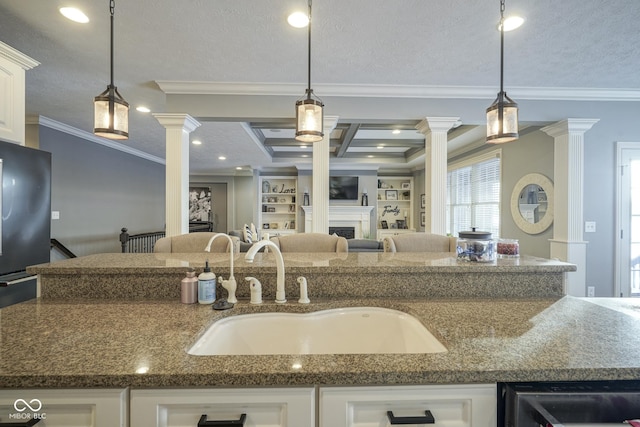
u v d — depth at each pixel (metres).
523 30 2.32
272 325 1.30
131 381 0.74
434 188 3.46
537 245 4.35
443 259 1.70
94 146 5.60
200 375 0.75
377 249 4.56
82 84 3.23
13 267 2.15
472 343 0.92
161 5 2.02
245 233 6.13
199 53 2.64
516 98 3.50
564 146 3.53
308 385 0.77
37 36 2.36
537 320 1.12
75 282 1.38
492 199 5.42
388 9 2.08
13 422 0.74
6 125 2.18
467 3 2.02
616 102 3.55
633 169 3.56
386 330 1.33
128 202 6.62
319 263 1.55
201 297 1.30
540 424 0.76
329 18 2.17
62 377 0.73
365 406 0.79
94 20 2.17
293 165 8.30
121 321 1.10
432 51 2.63
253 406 0.77
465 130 4.97
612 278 3.56
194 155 6.76
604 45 2.54
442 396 0.79
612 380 0.80
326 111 3.46
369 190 8.77
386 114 3.48
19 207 2.20
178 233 3.23
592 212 3.57
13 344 0.90
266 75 3.07
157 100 3.63
